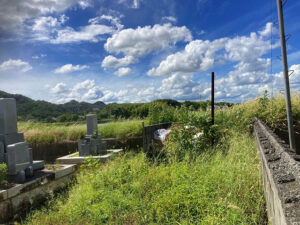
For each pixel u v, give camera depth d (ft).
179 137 23.59
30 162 20.62
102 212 12.62
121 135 38.04
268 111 29.91
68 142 37.50
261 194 11.98
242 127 28.17
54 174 19.77
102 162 23.77
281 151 8.16
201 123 24.41
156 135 28.27
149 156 25.39
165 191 13.15
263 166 10.67
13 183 17.12
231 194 11.73
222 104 35.22
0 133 19.38
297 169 5.56
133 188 14.49
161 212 11.41
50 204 16.65
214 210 10.50
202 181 13.19
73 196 15.94
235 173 13.92
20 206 16.49
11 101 20.02
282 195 4.96
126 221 11.79
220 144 23.36
